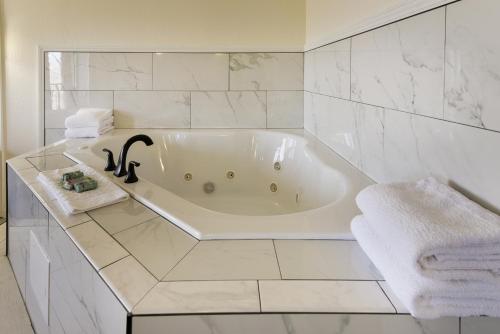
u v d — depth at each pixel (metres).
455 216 0.74
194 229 0.99
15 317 1.58
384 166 1.30
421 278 0.65
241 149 2.46
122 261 0.84
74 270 0.95
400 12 1.15
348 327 0.67
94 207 1.16
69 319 1.00
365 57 1.45
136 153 2.29
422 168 1.06
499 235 0.64
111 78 2.50
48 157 1.81
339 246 0.93
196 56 2.50
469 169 0.85
